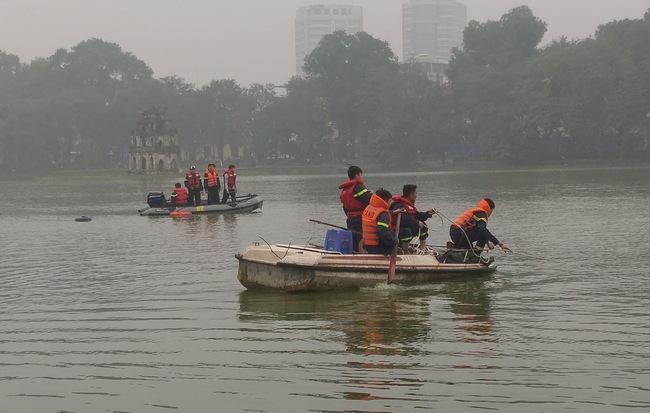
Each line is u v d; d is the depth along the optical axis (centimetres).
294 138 13575
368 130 13150
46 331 1127
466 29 12862
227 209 3488
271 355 965
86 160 13562
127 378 888
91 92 13688
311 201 4347
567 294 1330
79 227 3008
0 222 3397
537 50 12512
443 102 12250
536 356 938
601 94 9975
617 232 2283
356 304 1267
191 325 1143
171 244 2262
